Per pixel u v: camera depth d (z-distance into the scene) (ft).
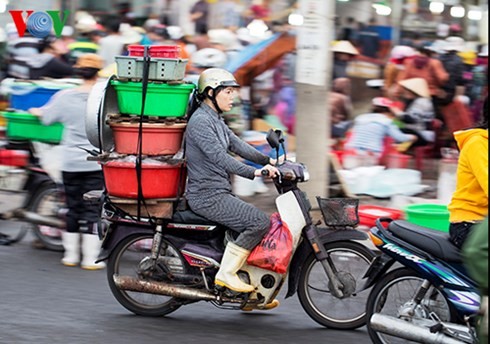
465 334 30.66
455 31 78.84
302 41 53.72
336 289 35.24
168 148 35.99
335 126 66.18
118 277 36.88
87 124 36.17
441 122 69.62
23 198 52.80
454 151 61.26
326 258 35.17
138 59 35.32
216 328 36.83
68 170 45.29
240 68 65.82
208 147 34.60
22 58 62.08
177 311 39.09
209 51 66.74
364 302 36.32
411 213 41.22
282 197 35.19
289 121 66.39
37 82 50.93
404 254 31.45
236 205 34.91
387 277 32.78
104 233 39.09
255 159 36.22
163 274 36.50
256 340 35.32
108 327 36.60
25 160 51.37
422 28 79.82
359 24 76.28
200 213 35.42
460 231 30.53
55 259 48.11
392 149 61.36
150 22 74.08
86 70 44.70
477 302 30.30
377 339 32.86
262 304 35.55
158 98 35.55
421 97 67.92
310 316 36.78
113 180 36.22
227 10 74.02
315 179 54.24
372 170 59.00
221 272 35.06
